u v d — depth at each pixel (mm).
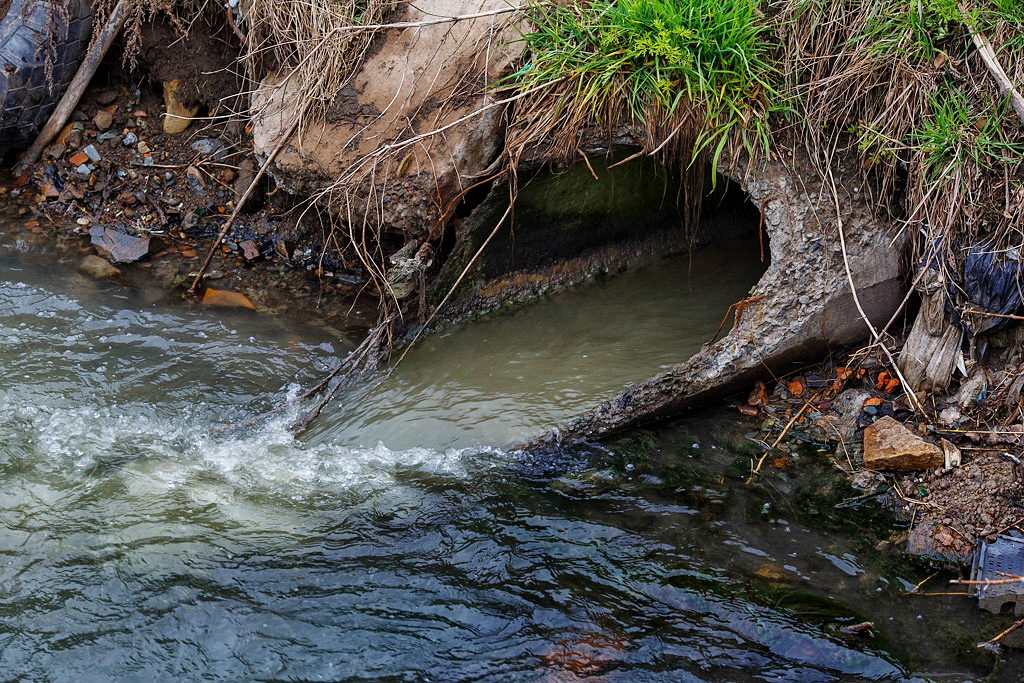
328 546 3498
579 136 4250
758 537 3486
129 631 3135
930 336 3895
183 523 3566
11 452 3875
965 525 3424
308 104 4633
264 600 3268
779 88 4109
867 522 3529
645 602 3252
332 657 3072
